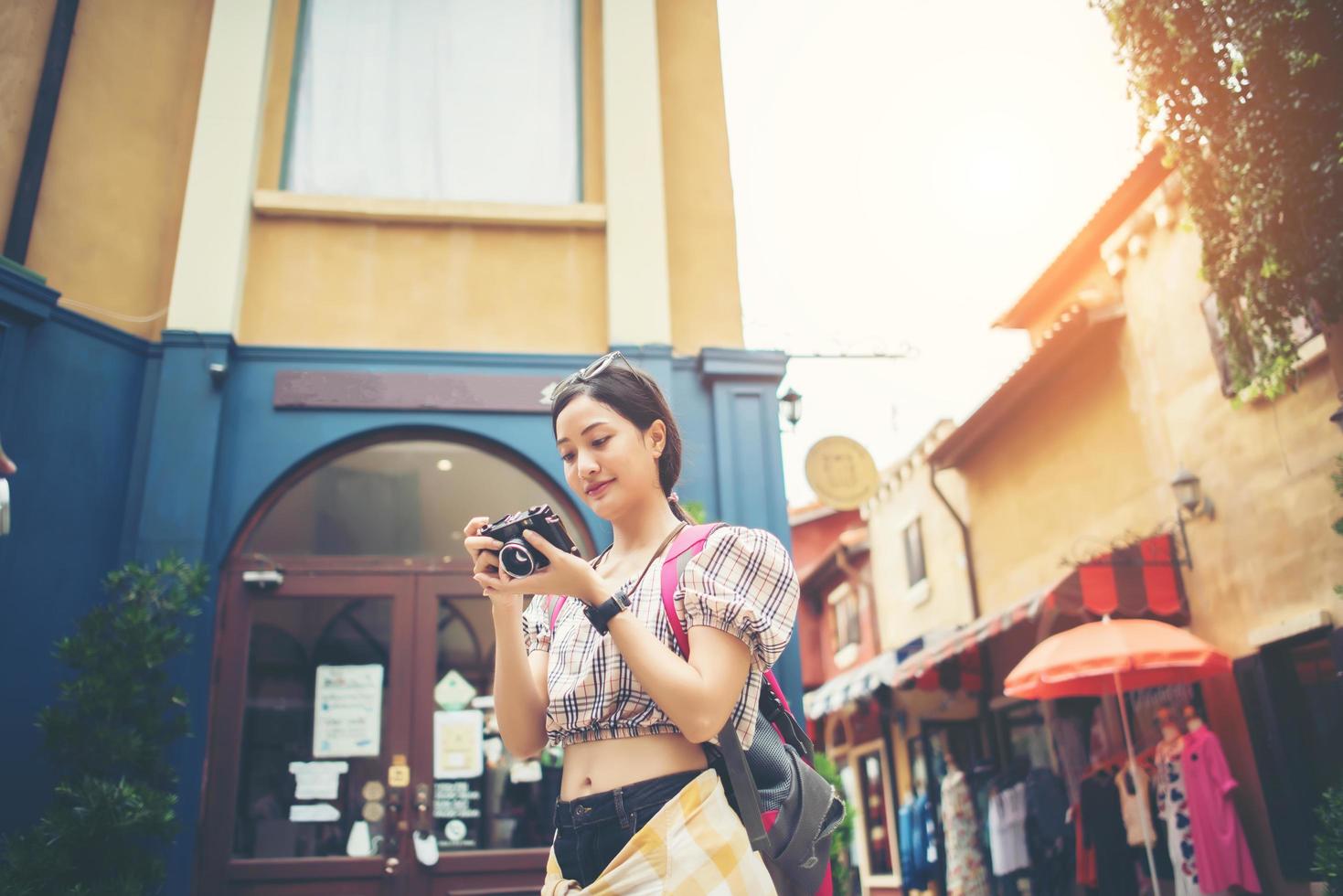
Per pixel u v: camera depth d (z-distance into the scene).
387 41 7.73
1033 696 8.05
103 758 5.07
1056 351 10.16
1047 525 10.94
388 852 5.98
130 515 6.26
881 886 14.59
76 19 6.84
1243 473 7.68
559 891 1.49
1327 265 5.60
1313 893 6.65
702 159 7.84
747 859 1.42
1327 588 6.77
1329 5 5.30
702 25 8.23
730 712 1.48
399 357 6.87
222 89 7.18
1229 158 6.05
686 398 7.09
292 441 6.60
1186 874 7.14
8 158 6.27
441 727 6.26
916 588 14.54
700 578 1.53
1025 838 9.80
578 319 7.21
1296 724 7.05
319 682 6.25
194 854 5.71
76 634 5.87
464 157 7.55
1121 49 6.54
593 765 1.52
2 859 4.87
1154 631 7.42
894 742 14.30
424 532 6.62
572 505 6.70
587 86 7.80
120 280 6.70
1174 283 8.72
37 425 6.00
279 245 7.05
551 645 1.73
